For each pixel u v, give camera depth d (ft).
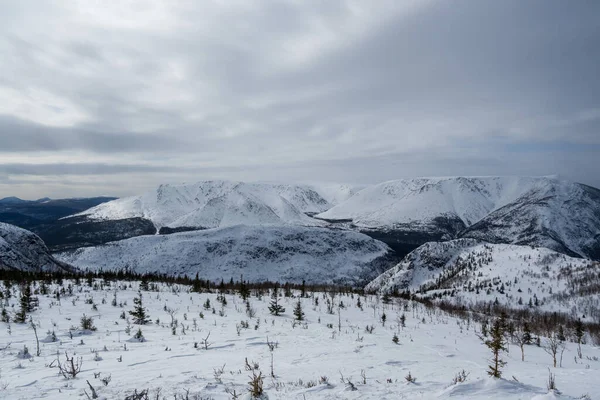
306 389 32.91
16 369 40.50
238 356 51.03
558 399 26.81
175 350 53.83
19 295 107.65
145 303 113.50
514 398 28.27
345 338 77.66
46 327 71.05
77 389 32.12
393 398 29.84
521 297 508.53
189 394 30.17
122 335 66.44
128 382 34.45
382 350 64.54
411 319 147.54
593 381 38.34
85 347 54.85
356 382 36.37
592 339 184.55
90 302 104.78
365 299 217.36
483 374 43.75
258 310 120.16
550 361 81.15
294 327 89.40
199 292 164.55
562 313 434.71
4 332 65.00
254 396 28.71
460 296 537.24
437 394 29.81
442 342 92.27
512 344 107.14
